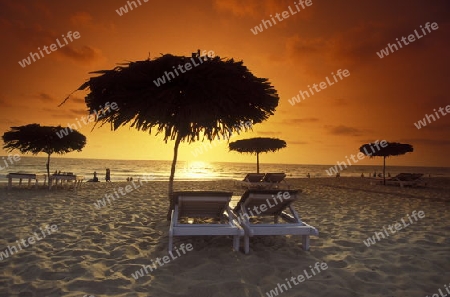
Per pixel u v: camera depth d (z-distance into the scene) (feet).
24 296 9.31
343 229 19.40
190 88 16.20
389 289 10.24
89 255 13.17
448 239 16.90
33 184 50.31
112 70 16.55
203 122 17.57
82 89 16.62
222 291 9.84
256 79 17.53
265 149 60.34
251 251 14.03
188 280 10.68
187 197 14.57
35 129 41.81
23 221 20.03
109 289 9.87
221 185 60.54
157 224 19.89
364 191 48.98
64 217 21.76
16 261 12.35
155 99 15.80
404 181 61.72
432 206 30.86
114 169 205.57
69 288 9.91
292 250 14.34
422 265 12.60
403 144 66.64
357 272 11.67
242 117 18.29
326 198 37.96
